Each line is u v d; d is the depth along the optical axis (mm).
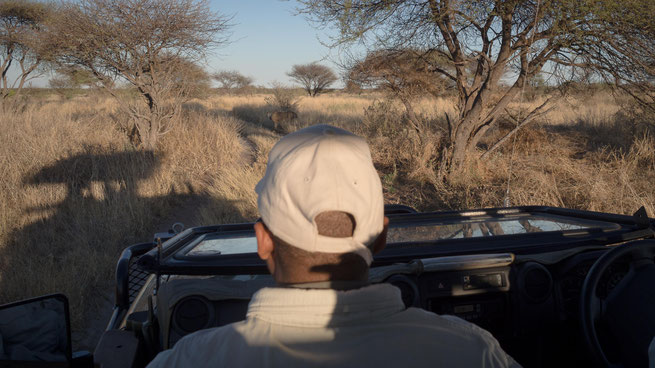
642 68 7148
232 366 672
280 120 20078
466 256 1949
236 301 1820
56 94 31734
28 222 6098
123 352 1816
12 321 1574
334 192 714
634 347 1719
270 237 793
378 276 1887
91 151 9391
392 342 686
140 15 10938
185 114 14242
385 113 11844
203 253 2012
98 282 4578
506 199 4305
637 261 1827
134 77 11414
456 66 8633
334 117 20344
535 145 10227
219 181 8672
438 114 13375
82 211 6469
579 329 1848
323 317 677
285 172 748
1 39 19578
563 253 2053
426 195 7609
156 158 10133
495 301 1962
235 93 49031
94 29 10734
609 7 6188
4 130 9992
